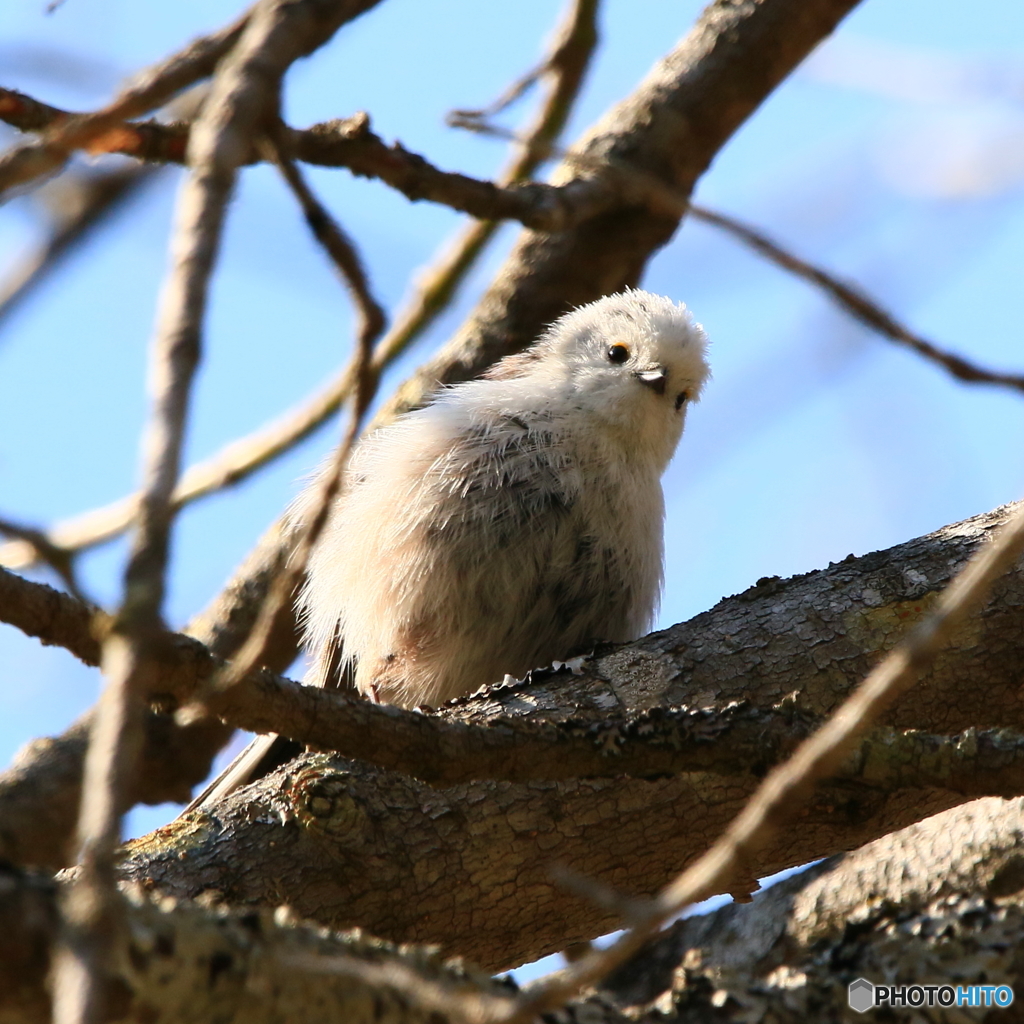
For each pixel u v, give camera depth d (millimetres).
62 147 4453
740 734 6121
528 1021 3945
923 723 7273
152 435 3395
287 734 5594
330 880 6633
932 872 6074
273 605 4562
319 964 3994
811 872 6363
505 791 6879
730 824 7012
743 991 5477
